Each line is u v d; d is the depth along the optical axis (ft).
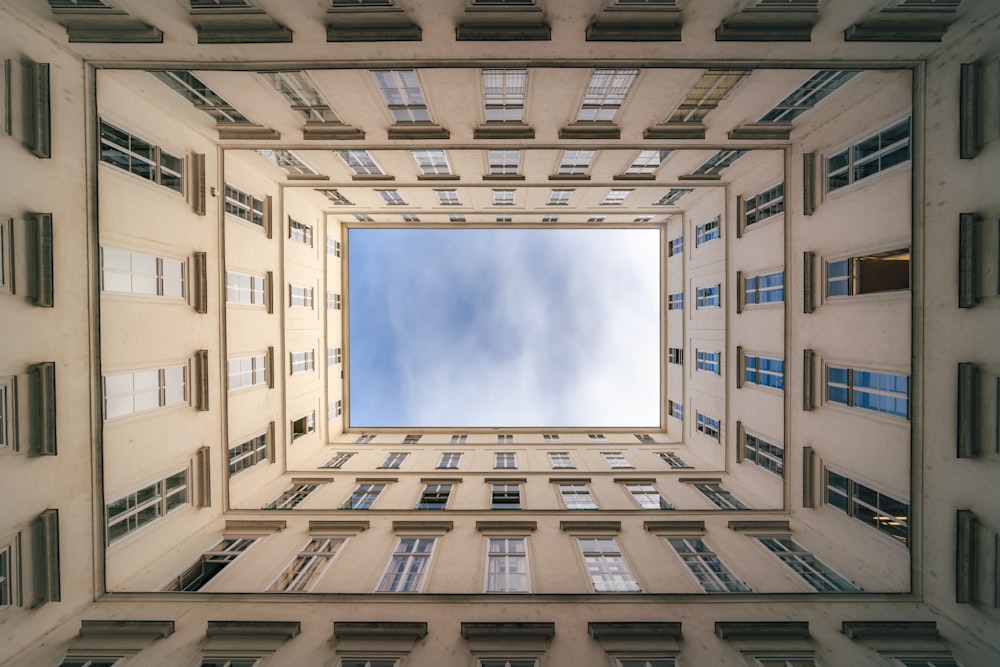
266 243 73.41
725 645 38.86
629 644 38.50
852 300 51.11
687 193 86.94
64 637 39.04
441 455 88.02
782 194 63.21
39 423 37.73
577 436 103.09
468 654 37.78
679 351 99.45
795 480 59.62
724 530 57.06
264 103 53.36
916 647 38.70
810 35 40.27
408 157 69.72
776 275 65.36
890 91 46.39
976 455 38.42
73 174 41.04
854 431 50.65
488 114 57.52
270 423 73.10
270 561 51.16
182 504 54.08
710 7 38.63
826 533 54.08
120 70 44.70
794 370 60.18
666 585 46.68
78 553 40.98
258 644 38.65
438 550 51.96
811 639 39.47
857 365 50.37
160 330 50.67
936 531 41.39
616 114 56.44
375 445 94.12
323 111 56.54
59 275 39.47
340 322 104.63
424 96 52.01
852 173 52.08
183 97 51.24
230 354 63.31
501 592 44.06
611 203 94.53
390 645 38.27
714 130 59.62
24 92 37.37
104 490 43.06
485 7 38.91
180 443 53.47
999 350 36.81
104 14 39.42
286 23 40.70
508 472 76.13
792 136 59.62
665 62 44.24
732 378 75.82
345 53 43.57
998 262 36.88
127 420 46.24
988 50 37.68
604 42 41.39
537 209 98.58
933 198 41.60
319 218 94.48
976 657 37.42
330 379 98.17
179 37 41.37
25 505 37.04
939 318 41.06
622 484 72.43
